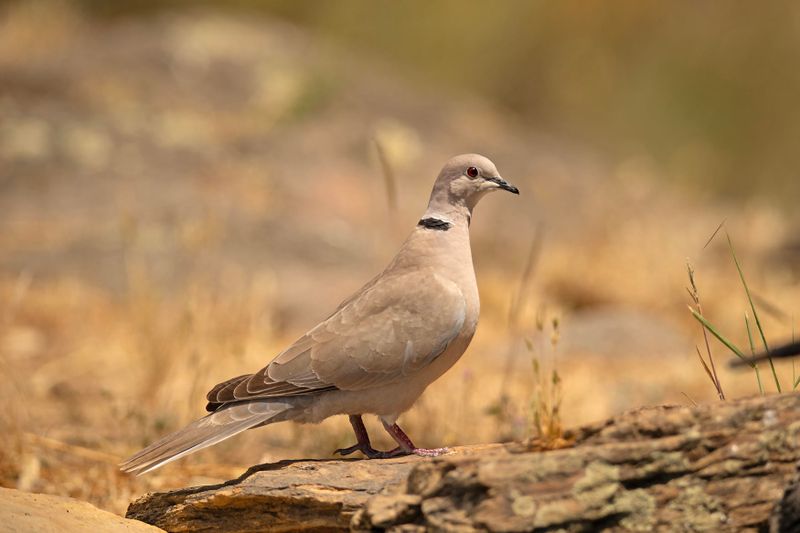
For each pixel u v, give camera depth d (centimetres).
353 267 1630
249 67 2356
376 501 562
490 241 1733
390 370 694
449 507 542
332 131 2108
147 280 1445
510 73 2689
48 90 2172
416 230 743
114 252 1566
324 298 1459
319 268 1605
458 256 731
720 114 2503
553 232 1848
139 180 1834
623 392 1188
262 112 2138
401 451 715
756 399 553
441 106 2411
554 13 2672
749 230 1858
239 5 2764
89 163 1875
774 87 2475
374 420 1030
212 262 1538
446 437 956
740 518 535
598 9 2648
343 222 1788
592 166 2295
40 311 1380
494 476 537
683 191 2161
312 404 696
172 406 1084
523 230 1852
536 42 2683
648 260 1623
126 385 1165
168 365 1152
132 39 2467
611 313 1468
